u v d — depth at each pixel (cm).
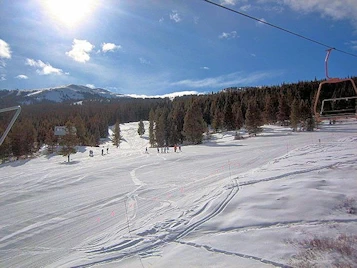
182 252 784
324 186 1202
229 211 1063
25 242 1048
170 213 1178
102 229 1127
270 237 797
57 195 1752
